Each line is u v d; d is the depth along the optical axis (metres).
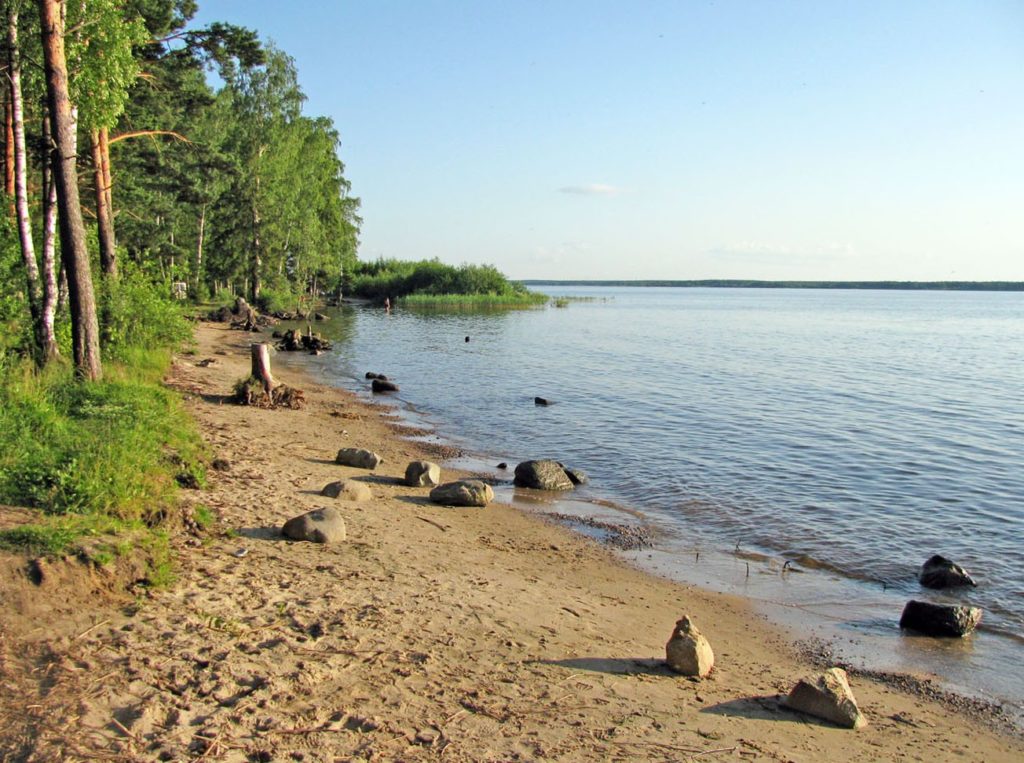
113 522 6.91
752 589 9.20
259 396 18.86
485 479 13.92
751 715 5.75
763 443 17.70
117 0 15.67
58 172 13.13
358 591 7.17
